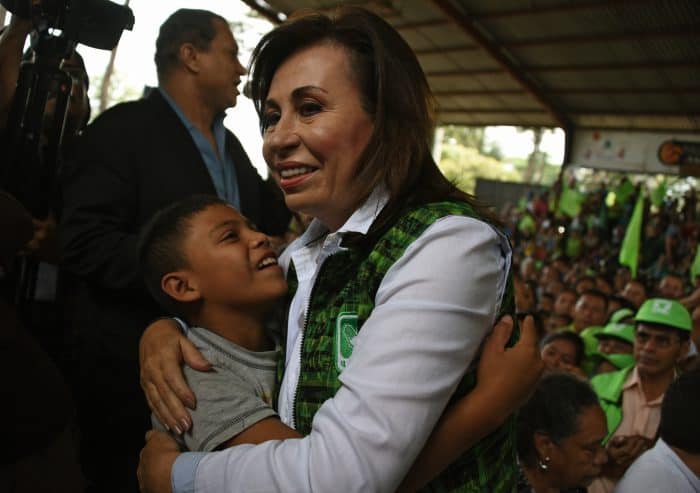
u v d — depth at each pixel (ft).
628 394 8.06
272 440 2.53
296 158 2.95
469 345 2.47
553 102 39.47
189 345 3.11
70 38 4.43
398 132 2.91
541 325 10.34
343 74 2.92
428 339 2.35
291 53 3.12
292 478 2.31
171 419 2.79
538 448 4.94
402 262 2.57
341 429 2.29
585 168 40.78
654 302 7.93
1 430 3.15
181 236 3.43
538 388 5.05
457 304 2.43
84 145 5.27
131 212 5.31
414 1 30.25
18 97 4.34
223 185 6.09
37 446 3.31
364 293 2.77
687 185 37.42
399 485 2.45
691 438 4.55
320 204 3.03
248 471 2.40
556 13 28.71
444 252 2.50
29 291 5.24
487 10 30.19
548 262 33.50
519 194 45.14
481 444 2.80
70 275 5.75
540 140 75.56
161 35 5.98
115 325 5.17
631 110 37.63
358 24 2.95
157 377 2.96
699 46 28.40
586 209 35.63
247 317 3.45
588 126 40.88
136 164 5.32
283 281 3.51
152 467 2.72
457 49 34.58
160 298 3.60
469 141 95.40
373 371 2.35
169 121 5.70
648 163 38.78
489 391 2.58
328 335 2.90
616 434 7.95
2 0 4.31
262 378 3.28
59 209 5.57
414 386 2.29
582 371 9.08
